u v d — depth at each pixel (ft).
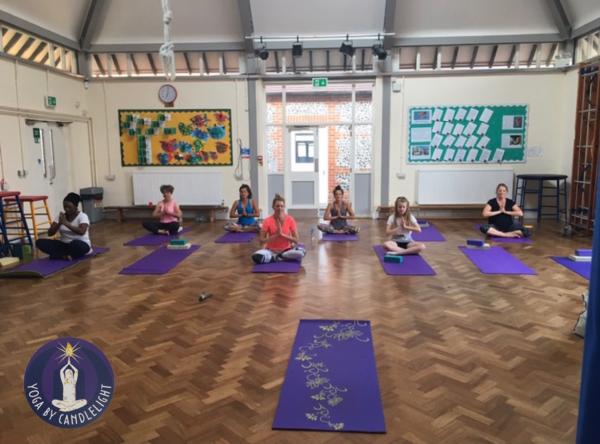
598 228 4.19
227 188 29.60
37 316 12.70
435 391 8.61
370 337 11.00
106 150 29.71
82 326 11.97
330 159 30.37
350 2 26.27
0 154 21.31
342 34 27.68
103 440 7.38
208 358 10.07
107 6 27.02
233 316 12.50
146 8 27.04
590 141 23.89
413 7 26.43
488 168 28.68
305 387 8.78
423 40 27.55
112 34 28.25
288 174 30.58
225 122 29.09
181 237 23.68
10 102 21.97
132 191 29.96
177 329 11.69
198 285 15.33
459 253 19.44
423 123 28.58
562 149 28.07
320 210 30.58
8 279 16.29
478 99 28.25
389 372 9.32
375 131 28.89
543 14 26.63
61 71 25.94
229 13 27.17
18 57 22.33
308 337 11.05
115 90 29.17
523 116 28.22
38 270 16.92
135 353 10.37
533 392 8.57
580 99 24.38
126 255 19.72
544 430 7.45
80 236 18.97
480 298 13.74
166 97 29.07
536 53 28.04
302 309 12.93
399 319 12.12
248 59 28.35
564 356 10.00
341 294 14.16
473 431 7.43
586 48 25.90
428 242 21.75
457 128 28.50
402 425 7.59
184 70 29.60
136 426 7.70
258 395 8.57
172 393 8.70
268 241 18.16
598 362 4.18
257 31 27.71
